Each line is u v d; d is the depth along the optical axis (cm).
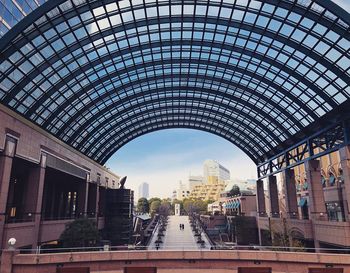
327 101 3678
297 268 2052
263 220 5956
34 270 1898
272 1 2967
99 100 4891
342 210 4778
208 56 4303
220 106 6066
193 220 10250
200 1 3212
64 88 4081
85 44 3456
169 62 4372
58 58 3422
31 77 3338
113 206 6550
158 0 3195
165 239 6231
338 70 3278
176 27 3700
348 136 3488
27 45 3028
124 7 3222
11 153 2803
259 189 6788
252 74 4347
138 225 8788
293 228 4497
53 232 3838
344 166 3438
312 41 3241
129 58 4188
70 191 6116
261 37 3594
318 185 4212
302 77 3781
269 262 2075
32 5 3772
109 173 7088
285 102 4575
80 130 5309
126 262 2041
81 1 2938
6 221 3017
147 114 6681
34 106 3741
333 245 3747
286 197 5156
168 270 2053
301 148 6053
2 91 3184
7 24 3148
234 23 3416
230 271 2070
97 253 2011
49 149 3688
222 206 12350
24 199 3581
